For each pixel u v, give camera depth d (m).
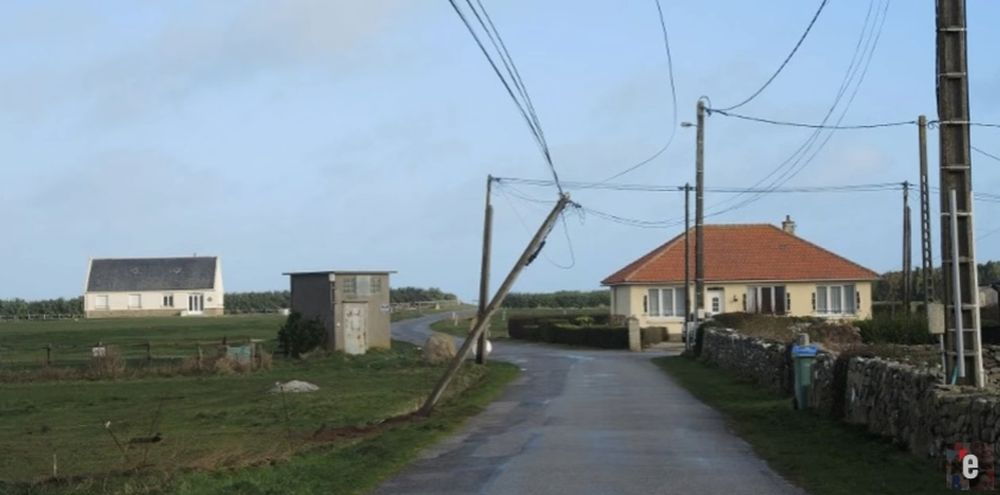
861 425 16.50
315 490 12.12
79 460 16.56
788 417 19.08
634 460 14.42
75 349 49.41
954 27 14.18
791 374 22.88
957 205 14.10
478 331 22.28
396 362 40.25
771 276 58.66
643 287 59.41
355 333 47.00
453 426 19.19
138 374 36.56
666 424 19.03
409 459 14.82
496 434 17.89
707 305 59.06
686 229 48.25
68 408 26.86
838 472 12.83
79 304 115.12
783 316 48.97
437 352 40.59
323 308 46.88
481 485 12.52
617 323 58.06
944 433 12.43
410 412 21.72
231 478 12.41
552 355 46.91
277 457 14.39
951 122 14.15
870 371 16.12
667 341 57.78
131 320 95.56
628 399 24.50
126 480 13.02
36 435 20.81
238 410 24.36
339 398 26.50
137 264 116.50
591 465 13.99
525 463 14.28
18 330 75.88
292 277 47.78
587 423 19.42
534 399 24.97
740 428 18.19
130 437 19.27
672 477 12.89
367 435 17.81
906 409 14.13
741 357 30.14
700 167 40.47
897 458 13.48
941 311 14.27
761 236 61.38
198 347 42.59
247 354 40.00
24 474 15.15
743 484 12.31
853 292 58.53
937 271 53.31
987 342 32.62
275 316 105.12
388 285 48.56
